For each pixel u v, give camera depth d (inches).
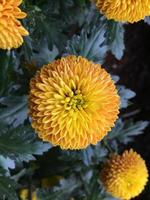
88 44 9.4
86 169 11.7
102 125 7.7
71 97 7.6
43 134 7.7
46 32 9.7
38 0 10.0
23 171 11.1
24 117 9.1
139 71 17.0
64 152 11.3
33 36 9.4
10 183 8.8
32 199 11.5
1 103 9.0
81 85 7.6
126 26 16.6
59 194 11.8
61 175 12.0
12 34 7.1
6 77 8.9
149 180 15.4
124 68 16.9
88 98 7.6
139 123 11.7
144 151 16.3
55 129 7.5
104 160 10.7
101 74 7.8
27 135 8.7
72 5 11.0
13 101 9.0
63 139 7.6
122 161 9.9
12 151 8.6
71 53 9.3
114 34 9.7
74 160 11.5
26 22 9.0
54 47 9.9
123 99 10.4
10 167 9.2
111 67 16.7
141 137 16.4
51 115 7.5
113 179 9.8
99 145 10.9
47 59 9.8
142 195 15.4
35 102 7.5
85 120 7.5
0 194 8.8
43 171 11.9
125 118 16.6
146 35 16.9
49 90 7.5
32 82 7.7
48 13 10.0
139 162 10.0
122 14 8.5
